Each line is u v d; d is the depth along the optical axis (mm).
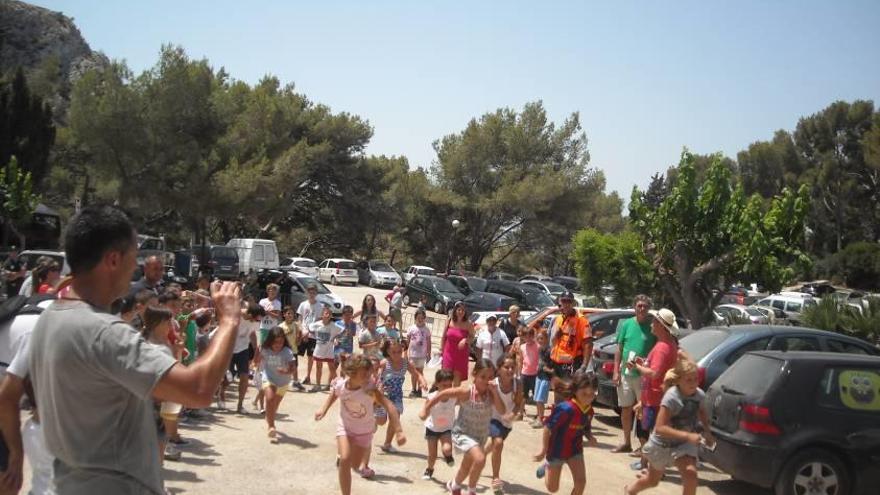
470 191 51250
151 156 34469
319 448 8977
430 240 55469
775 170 60844
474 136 50875
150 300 6648
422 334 13234
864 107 57594
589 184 49438
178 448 8398
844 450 7582
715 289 19469
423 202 53750
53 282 7625
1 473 3592
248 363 10836
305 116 51375
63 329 2305
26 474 6836
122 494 2322
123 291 2557
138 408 2400
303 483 7504
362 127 53469
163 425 6539
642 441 9711
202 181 35031
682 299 19531
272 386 9156
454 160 51469
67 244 2447
